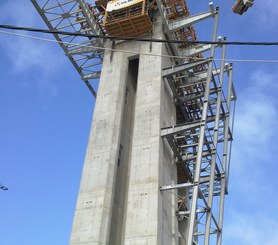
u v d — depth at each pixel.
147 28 39.72
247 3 23.62
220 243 33.72
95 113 36.69
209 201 31.80
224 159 38.59
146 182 30.64
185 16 43.75
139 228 28.58
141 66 38.38
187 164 38.53
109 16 40.06
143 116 34.72
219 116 37.16
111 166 32.97
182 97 40.22
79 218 30.48
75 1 40.00
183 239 37.69
